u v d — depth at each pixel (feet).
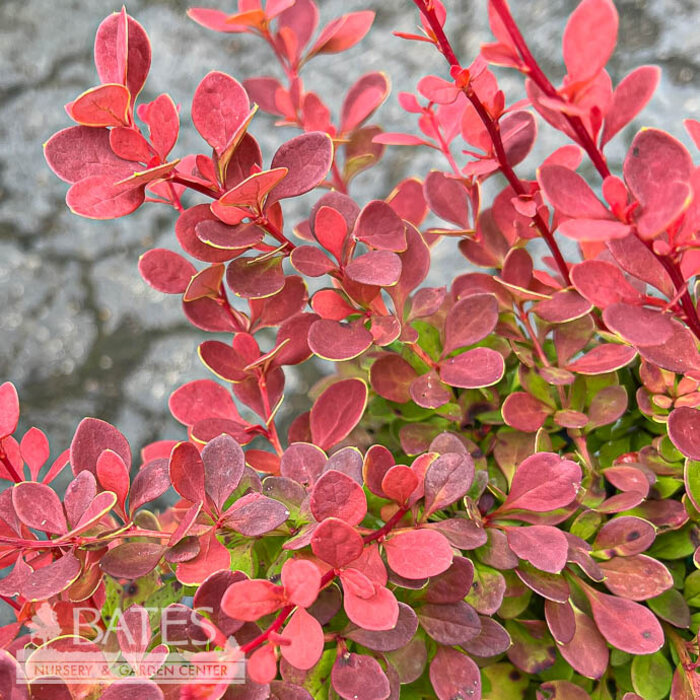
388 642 1.32
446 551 1.31
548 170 1.25
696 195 1.23
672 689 1.41
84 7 4.19
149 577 1.41
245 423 1.53
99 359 3.42
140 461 3.15
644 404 1.51
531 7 3.55
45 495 1.34
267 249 1.42
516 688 1.47
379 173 3.49
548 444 1.48
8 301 3.56
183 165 1.49
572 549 1.40
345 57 3.71
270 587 1.23
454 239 3.41
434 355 1.60
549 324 1.57
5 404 1.37
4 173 3.86
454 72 1.36
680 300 1.33
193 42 3.91
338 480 1.28
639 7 3.43
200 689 1.22
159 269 1.49
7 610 2.68
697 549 1.40
